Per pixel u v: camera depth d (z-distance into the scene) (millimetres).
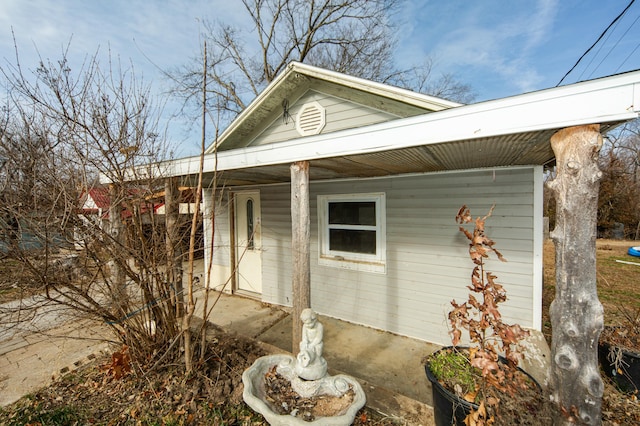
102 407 2359
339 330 4094
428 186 3648
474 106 1648
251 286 5695
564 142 1469
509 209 3205
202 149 2596
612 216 15141
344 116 4008
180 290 3092
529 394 1854
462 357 2232
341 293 4422
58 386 2639
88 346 3295
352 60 12484
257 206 5484
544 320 4227
